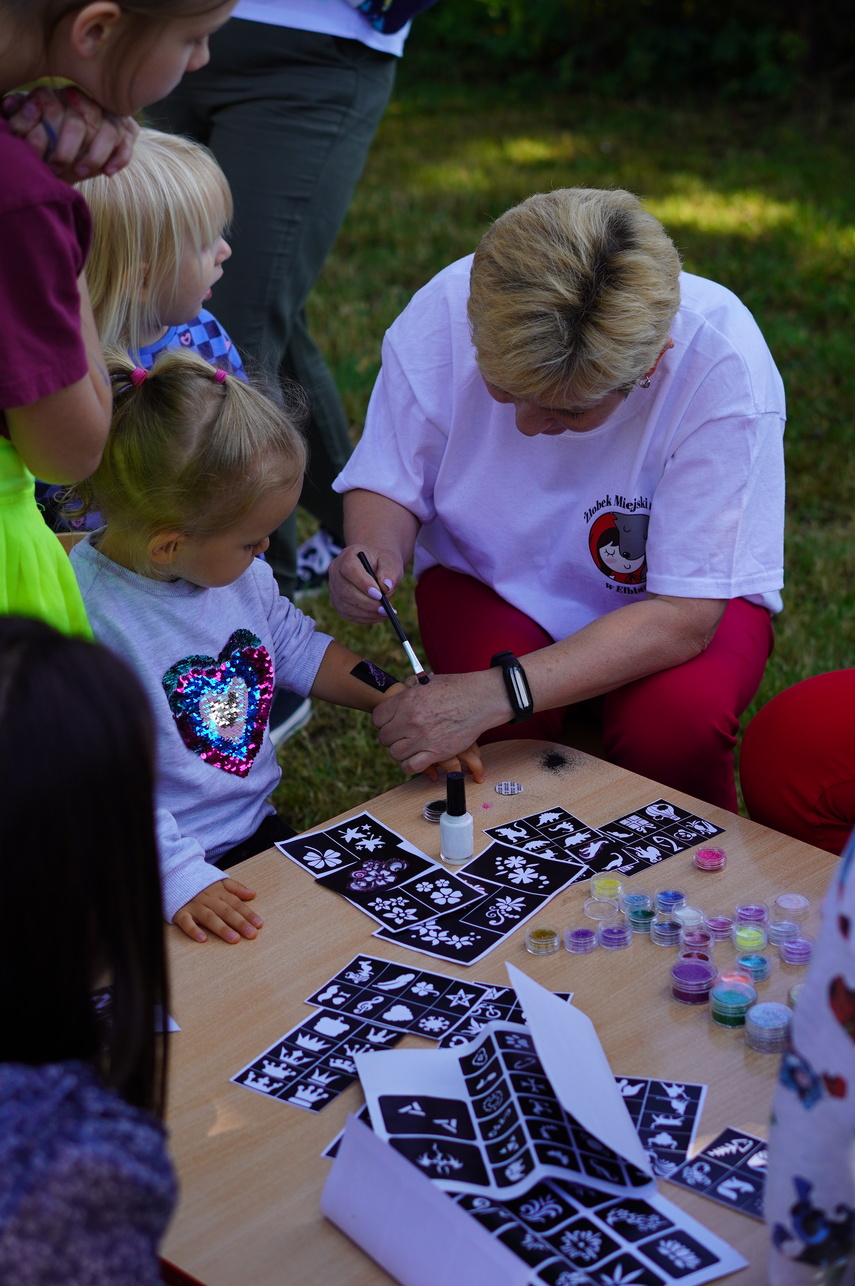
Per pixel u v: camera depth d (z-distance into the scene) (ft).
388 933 5.71
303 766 10.80
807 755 7.29
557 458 7.70
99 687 3.21
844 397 17.19
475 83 40.75
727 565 7.43
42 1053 3.44
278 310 10.59
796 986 5.18
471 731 6.91
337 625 12.59
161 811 6.20
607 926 5.61
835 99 34.86
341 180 10.52
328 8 9.77
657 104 37.04
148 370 7.11
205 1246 4.19
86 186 6.84
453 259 23.03
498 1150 4.38
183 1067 4.97
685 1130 4.56
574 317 6.15
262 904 5.94
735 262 22.36
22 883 3.12
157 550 6.41
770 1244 3.76
